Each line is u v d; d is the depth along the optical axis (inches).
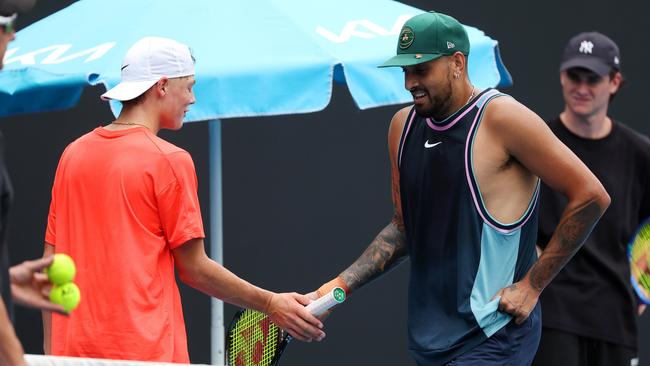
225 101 697.0
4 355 417.1
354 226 1108.5
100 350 589.0
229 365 657.6
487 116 613.6
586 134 763.4
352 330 1095.6
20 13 457.7
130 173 589.3
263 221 1098.1
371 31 755.4
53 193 624.7
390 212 1111.6
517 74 1125.1
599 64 751.7
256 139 1099.3
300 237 1103.0
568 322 747.4
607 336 753.0
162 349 593.3
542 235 745.6
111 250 588.7
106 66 702.5
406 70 621.0
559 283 751.1
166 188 590.9
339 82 824.3
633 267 768.9
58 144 1074.7
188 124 1098.1
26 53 765.3
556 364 747.4
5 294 437.4
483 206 613.9
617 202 757.3
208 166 1101.1
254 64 701.9
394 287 1101.1
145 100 611.8
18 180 1070.4
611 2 1133.7
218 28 733.9
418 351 637.9
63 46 756.6
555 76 1127.6
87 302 594.6
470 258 618.8
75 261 599.5
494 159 613.3
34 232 1070.4
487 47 784.9
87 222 596.7
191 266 606.9
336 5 781.9
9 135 1070.4
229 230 1091.9
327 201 1106.7
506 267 621.6
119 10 777.6
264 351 669.3
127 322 585.9
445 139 621.0
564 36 1128.8
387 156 1112.2
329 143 1108.5
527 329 631.2
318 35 730.2
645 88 1139.9
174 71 613.3
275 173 1101.1
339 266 1105.4
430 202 628.7
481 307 615.5
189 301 1078.4
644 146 767.1
